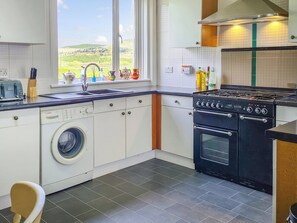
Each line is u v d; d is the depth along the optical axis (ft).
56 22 11.64
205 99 11.34
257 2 10.82
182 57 14.34
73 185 10.78
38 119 9.54
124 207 9.25
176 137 12.84
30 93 10.72
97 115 11.30
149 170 12.39
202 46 12.41
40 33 10.21
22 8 9.69
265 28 11.55
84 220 8.50
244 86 12.32
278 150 5.62
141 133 13.06
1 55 10.37
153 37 15.05
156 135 13.67
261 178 10.12
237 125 10.53
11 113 8.91
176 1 12.95
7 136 8.90
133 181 11.27
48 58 11.57
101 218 8.60
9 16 9.42
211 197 9.89
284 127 5.43
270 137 5.22
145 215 8.77
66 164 10.36
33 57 11.16
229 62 12.64
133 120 12.66
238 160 10.66
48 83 11.66
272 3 10.75
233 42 12.49
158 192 10.29
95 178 11.56
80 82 12.91
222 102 10.83
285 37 11.09
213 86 13.14
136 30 14.97
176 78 14.71
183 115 12.43
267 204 9.39
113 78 13.91
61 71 12.56
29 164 9.46
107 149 11.80
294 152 5.47
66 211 9.00
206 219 8.52
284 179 5.63
